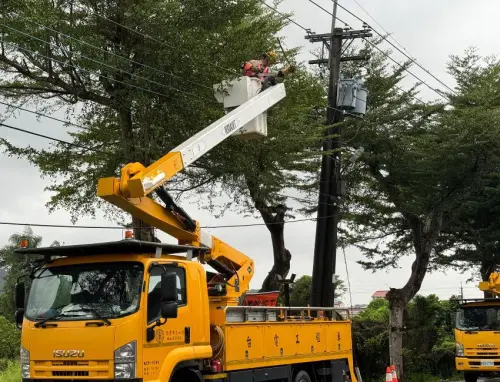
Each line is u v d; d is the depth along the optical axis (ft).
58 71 48.19
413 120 82.69
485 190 90.17
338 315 55.16
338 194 69.46
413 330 94.02
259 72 49.24
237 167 54.75
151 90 48.03
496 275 77.25
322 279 67.72
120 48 47.62
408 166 78.89
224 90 47.57
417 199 77.97
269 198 67.00
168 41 47.26
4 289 104.32
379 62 82.28
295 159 61.26
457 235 101.04
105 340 31.68
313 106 70.64
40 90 50.34
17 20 42.37
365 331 89.51
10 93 49.78
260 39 56.49
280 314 45.93
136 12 46.52
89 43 45.37
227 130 41.39
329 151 64.08
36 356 32.94
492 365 72.18
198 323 36.70
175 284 32.60
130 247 33.35
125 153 49.29
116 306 32.48
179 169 37.29
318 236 68.59
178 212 39.78
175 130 49.75
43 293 34.30
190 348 35.70
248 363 41.04
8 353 96.32
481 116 72.69
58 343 32.45
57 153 54.44
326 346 51.16
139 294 32.55
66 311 33.14
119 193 34.68
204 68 47.73
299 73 65.46
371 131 79.36
